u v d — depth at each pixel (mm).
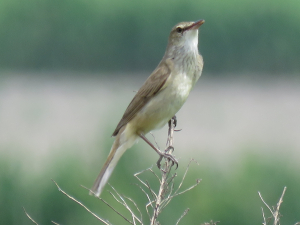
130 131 6953
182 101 6879
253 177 8805
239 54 23453
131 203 8320
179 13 23781
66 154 9172
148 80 6852
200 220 8391
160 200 5133
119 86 20844
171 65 6809
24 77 24828
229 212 8484
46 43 24953
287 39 23125
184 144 13695
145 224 8164
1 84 23125
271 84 23234
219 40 23469
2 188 8680
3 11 24719
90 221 8398
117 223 8195
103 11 24422
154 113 6809
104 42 24438
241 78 23516
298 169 9016
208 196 8594
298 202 8562
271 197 8641
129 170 8703
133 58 24422
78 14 24641
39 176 8891
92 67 24891
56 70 25125
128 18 24297
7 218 8570
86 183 8695
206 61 23609
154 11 24016
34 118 16500
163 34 24047
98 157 9156
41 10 24828
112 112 9602
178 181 8805
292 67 23172
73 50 24797
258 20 23281
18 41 24906
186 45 6820
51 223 8531
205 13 23469
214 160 10117
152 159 8938
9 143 10602
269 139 13141
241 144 12328
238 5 23391
